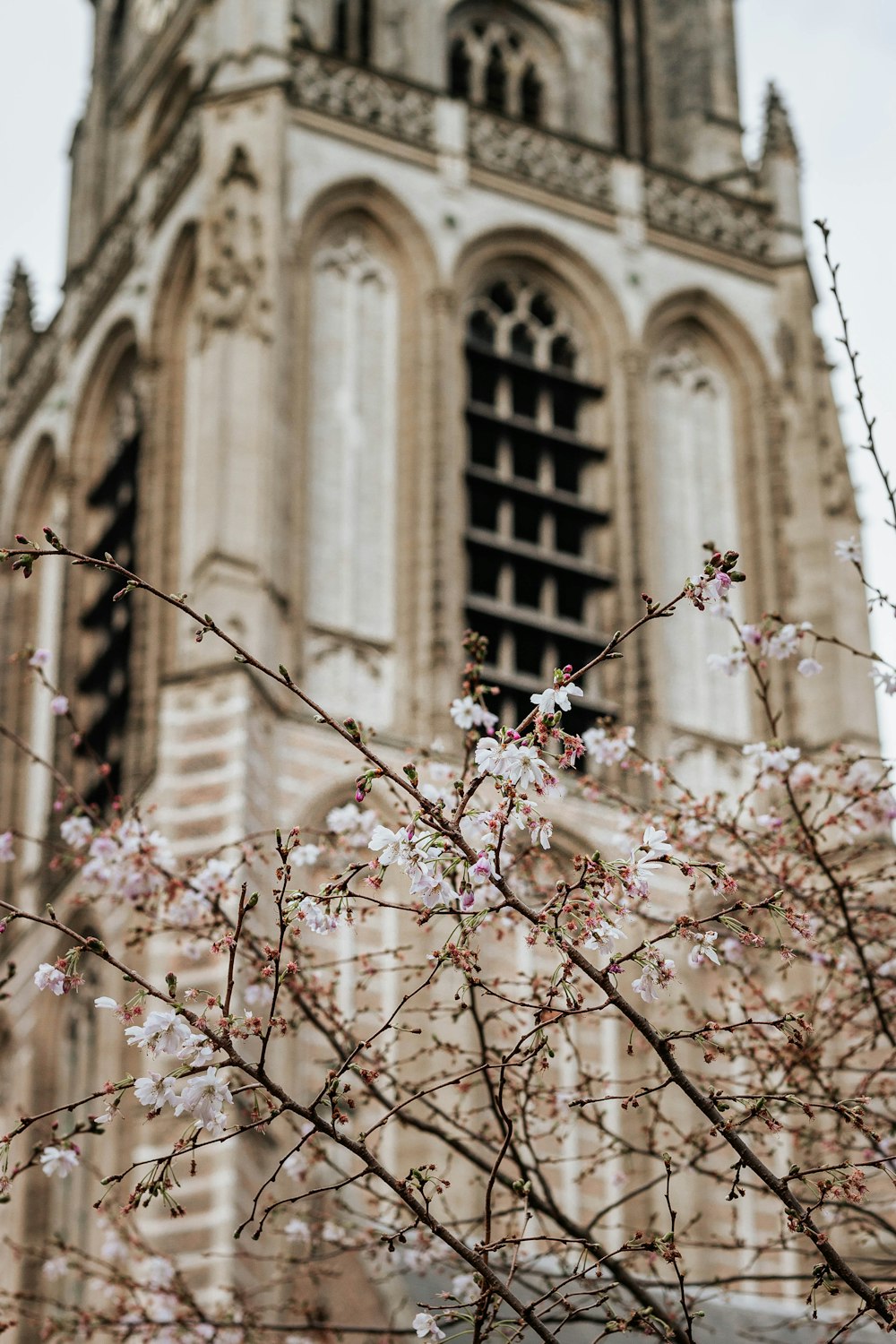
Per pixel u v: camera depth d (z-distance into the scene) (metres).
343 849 28.91
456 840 19.27
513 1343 20.70
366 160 58.28
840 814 28.88
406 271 57.84
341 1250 30.86
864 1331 41.38
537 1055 20.11
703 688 55.66
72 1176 49.31
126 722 54.44
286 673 19.39
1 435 67.94
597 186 61.41
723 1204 45.47
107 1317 32.72
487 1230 19.83
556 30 68.06
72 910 52.34
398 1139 43.53
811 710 55.50
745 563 58.41
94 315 62.97
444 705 51.78
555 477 58.25
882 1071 28.16
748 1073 28.06
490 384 58.53
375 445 55.38
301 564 52.34
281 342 54.44
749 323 61.31
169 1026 18.45
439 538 54.06
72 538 61.31
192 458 54.91
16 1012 54.56
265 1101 19.72
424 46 64.56
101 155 70.94
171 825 46.97
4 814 60.91
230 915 40.62
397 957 27.36
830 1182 19.89
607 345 59.59
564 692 19.33
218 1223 41.91
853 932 27.36
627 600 56.03
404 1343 36.38
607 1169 45.38
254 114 57.06
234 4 59.06
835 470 59.06
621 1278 24.17
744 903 19.69
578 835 49.59
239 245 55.19
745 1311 42.41
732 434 60.38
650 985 19.22
